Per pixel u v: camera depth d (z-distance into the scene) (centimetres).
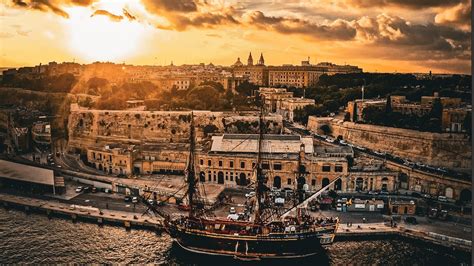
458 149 19788
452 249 14212
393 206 17025
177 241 15025
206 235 14788
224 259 14750
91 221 16962
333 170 19362
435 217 16538
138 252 14500
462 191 17750
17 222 16900
